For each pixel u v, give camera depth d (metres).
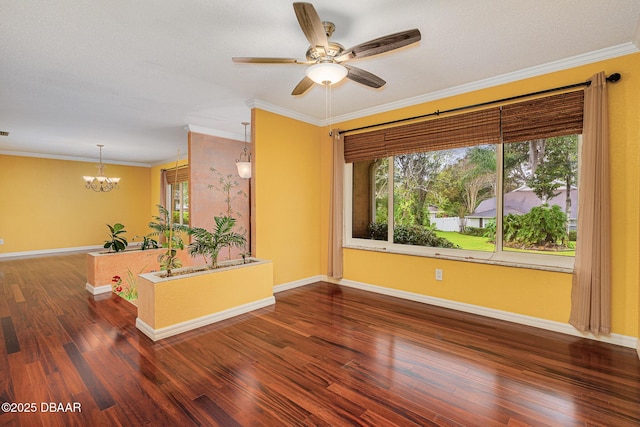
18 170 7.04
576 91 2.65
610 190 2.51
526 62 2.77
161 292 2.67
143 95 3.58
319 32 1.73
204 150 5.13
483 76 3.07
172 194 8.26
